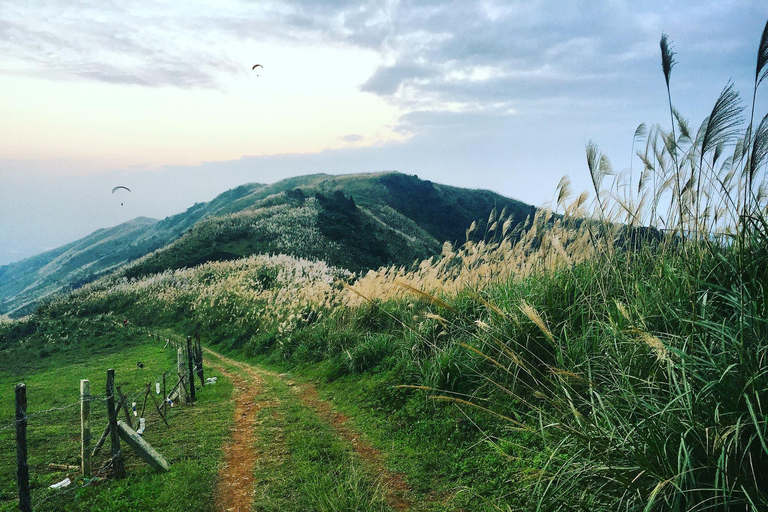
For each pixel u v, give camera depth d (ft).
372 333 37.45
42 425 31.60
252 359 59.31
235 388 40.50
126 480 19.26
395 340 33.42
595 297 17.29
